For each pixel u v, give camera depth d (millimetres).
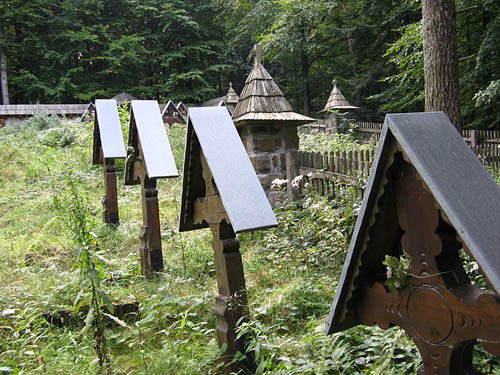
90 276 2508
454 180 1336
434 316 1472
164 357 2863
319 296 3760
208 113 2971
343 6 22484
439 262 1450
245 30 27656
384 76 21438
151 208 4625
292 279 4156
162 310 3650
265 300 3688
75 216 2746
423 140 1417
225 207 2561
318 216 5246
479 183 1365
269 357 2691
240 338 2854
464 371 1497
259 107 6402
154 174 4387
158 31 32281
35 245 5141
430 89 7492
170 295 3711
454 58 7367
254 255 5000
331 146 9453
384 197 1557
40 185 8109
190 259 4914
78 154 10039
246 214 2557
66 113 19891
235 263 2904
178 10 30031
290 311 3521
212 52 31297
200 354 2799
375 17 21641
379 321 1717
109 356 2789
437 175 1325
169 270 4668
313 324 3152
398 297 1609
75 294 3715
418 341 1546
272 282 4195
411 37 12477
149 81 33594
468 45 14945
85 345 3127
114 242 5570
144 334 3342
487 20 14039
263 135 6516
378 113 23266
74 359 2785
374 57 23266
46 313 3438
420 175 1344
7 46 26500
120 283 4305
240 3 28922
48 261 4750
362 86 20938
